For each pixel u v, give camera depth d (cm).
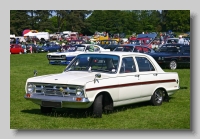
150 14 7888
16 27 7788
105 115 888
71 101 813
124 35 7338
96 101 845
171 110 968
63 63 2436
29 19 7938
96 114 852
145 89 979
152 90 1005
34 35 6644
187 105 1036
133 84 936
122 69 920
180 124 828
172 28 7569
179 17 7456
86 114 879
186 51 2278
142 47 2408
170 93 1070
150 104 1030
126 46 2423
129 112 933
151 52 2314
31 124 803
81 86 810
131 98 938
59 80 837
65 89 827
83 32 8562
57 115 890
